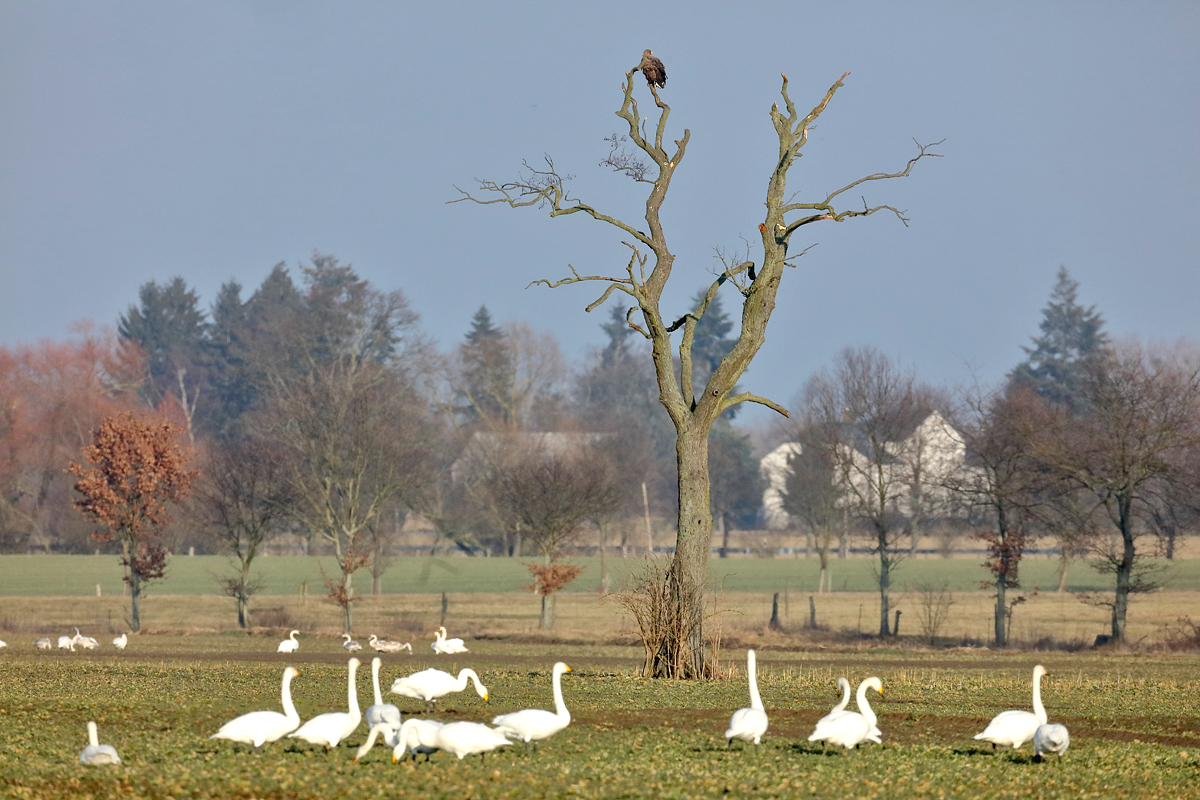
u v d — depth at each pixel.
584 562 88.88
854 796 13.24
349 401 55.41
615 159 31.03
